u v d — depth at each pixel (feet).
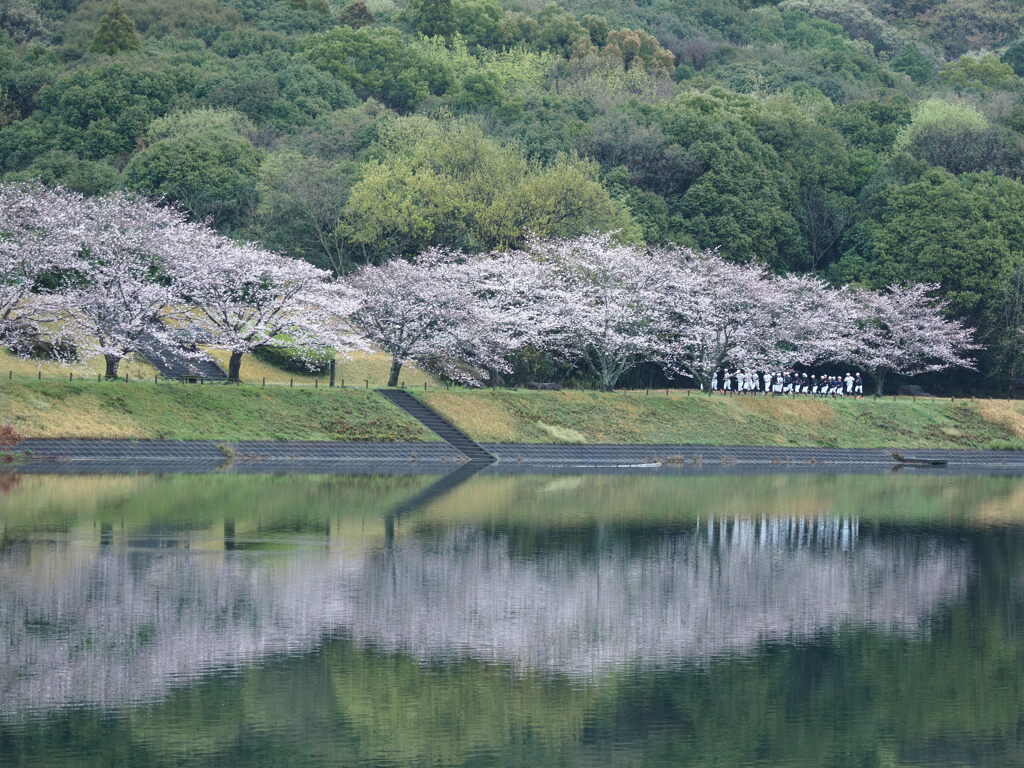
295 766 132.46
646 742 143.33
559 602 201.98
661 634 186.29
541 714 150.41
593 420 433.89
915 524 296.10
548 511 291.38
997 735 148.77
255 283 407.85
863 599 213.46
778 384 496.64
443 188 516.32
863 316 526.98
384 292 434.71
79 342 395.96
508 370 467.93
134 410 360.89
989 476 423.64
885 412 492.54
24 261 374.84
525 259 479.41
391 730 143.43
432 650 172.96
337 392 406.82
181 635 173.88
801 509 314.76
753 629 191.42
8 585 195.62
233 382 402.93
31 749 134.10
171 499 279.69
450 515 278.26
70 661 161.58
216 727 142.00
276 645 171.53
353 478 335.67
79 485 293.84
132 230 395.14
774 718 152.25
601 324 464.65
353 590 202.39
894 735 148.05
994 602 213.46
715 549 253.85
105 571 207.10
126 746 135.64
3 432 328.90
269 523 256.52
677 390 498.69
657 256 485.56
